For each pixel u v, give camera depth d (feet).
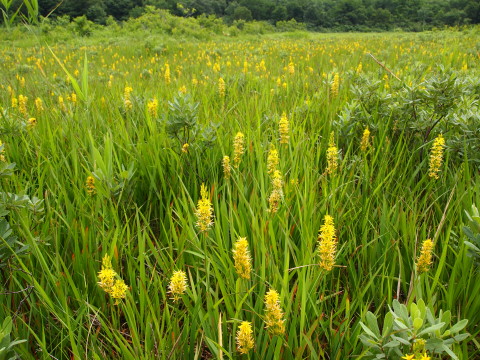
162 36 74.84
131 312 4.89
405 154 9.57
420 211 7.80
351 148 10.63
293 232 7.15
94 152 7.81
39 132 10.79
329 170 8.16
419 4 288.51
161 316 5.71
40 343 4.73
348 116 10.66
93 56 42.24
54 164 9.04
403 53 33.27
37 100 12.65
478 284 5.45
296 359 4.59
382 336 3.86
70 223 7.17
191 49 49.88
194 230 7.06
